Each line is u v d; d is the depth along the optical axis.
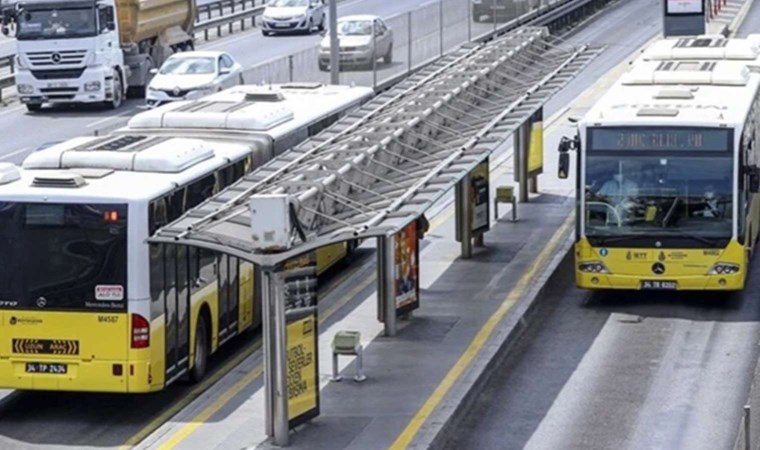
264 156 61.31
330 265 70.75
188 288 53.72
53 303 50.41
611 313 64.88
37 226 50.25
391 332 59.25
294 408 47.00
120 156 53.97
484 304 64.06
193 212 47.88
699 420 50.28
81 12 121.25
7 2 163.12
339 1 196.25
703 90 70.00
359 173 51.78
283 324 46.03
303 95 73.12
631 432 49.25
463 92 66.12
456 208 72.62
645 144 64.56
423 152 57.25
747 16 164.38
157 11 132.25
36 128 114.25
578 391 53.84
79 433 50.34
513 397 53.25
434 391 51.91
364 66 116.44
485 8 140.00
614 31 158.75
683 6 133.88
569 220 80.69
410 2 191.25
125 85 127.06
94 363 50.44
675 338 60.75
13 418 52.12
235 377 55.28
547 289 68.06
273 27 166.62
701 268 64.31
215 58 115.00
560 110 112.56
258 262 44.72
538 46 82.69
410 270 60.78
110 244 50.03
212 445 46.91
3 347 50.72
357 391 52.00
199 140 60.31
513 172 92.31
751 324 62.69
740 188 64.06
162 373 51.59
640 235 64.56
